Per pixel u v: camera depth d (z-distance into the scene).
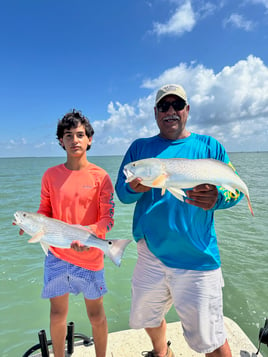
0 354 3.49
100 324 2.60
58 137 2.76
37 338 3.79
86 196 2.62
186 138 2.61
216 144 2.57
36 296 4.82
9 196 15.87
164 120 2.57
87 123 2.72
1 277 5.50
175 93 2.48
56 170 2.72
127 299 4.73
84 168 2.71
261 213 11.52
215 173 2.18
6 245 7.45
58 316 2.54
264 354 3.51
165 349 2.73
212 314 2.28
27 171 43.78
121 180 2.60
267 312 4.36
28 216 2.48
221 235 8.30
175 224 2.33
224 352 2.28
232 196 2.35
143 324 2.57
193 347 2.32
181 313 2.35
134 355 2.83
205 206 2.14
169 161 2.18
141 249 2.59
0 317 4.22
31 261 6.32
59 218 2.68
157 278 2.46
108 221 2.60
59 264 2.58
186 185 2.16
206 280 2.28
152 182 2.15
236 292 4.89
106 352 2.86
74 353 2.88
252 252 6.80
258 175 30.45
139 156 2.67
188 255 2.33
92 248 2.58
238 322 4.15
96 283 2.57
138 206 2.63
